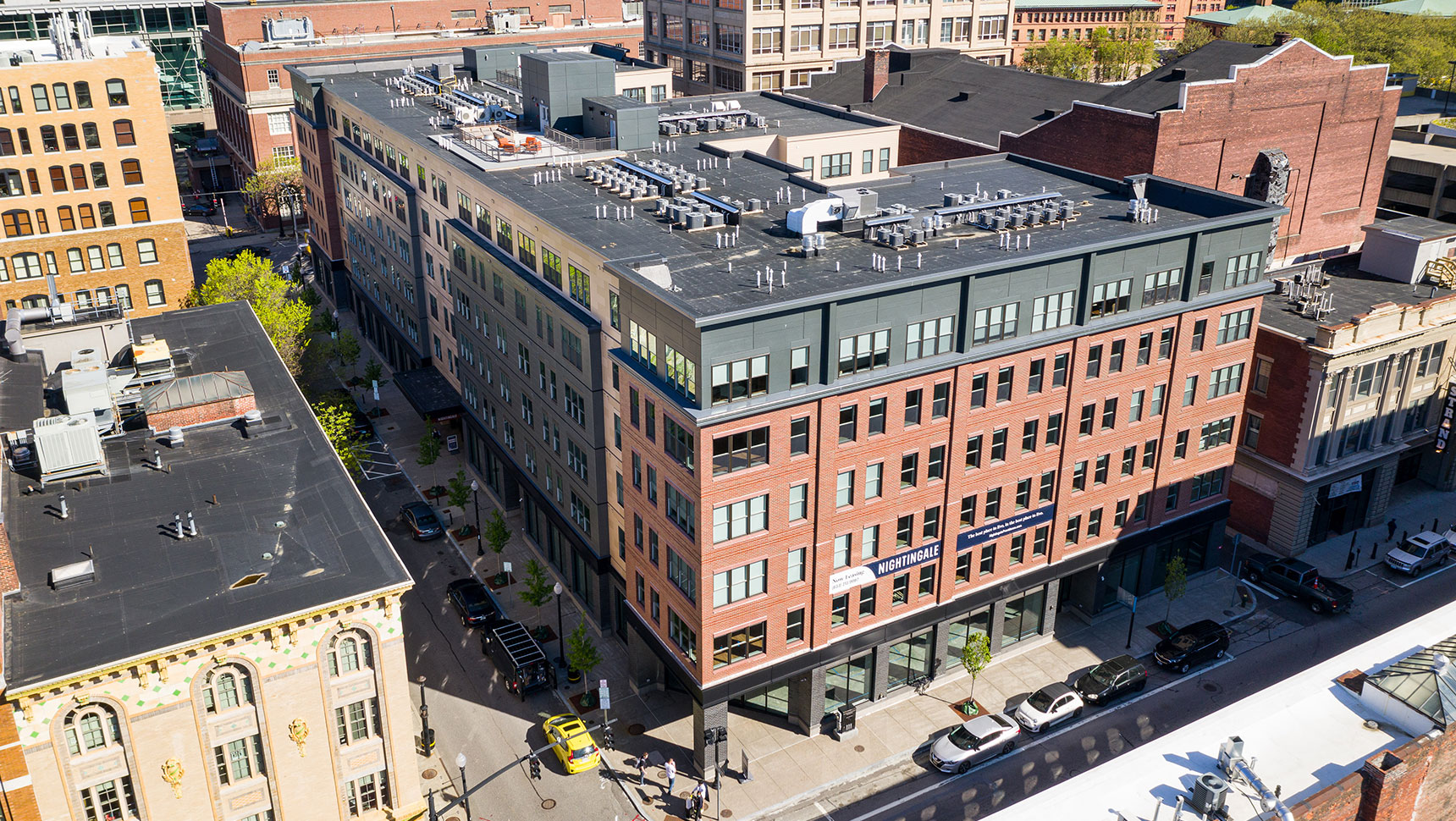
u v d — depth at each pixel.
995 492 60.69
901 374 53.88
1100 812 37.03
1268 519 76.81
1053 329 59.31
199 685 40.69
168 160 92.50
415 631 68.38
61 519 47.34
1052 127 91.56
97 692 38.81
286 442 54.59
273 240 147.88
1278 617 69.62
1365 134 95.69
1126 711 61.12
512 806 54.22
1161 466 67.44
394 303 103.25
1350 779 35.59
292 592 42.72
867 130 89.75
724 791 55.34
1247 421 76.75
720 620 53.38
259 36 154.38
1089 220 66.75
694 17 153.75
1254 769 38.31
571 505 68.88
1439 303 74.88
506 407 77.44
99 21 171.75
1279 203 86.69
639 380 53.78
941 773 56.59
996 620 64.44
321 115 116.00
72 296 92.62
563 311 63.19
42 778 38.91
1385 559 75.25
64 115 87.62
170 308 97.06
